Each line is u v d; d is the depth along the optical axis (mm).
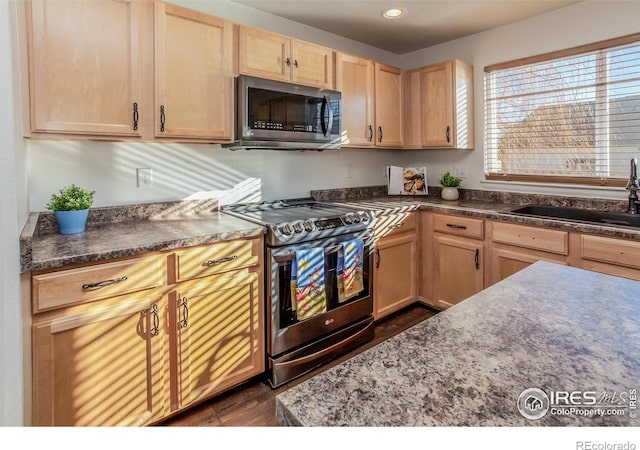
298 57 2461
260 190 2744
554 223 2217
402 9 2639
